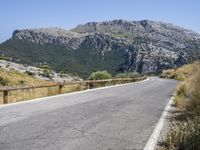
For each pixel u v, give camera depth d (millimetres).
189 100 15133
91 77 42031
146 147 8477
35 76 45656
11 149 7688
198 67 20641
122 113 14070
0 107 15008
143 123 11938
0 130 9719
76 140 8812
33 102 17359
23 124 10711
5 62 47500
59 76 51062
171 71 90562
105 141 8875
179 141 8188
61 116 12562
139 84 42031
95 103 17406
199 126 8523
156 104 18328
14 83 31531
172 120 12742
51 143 8375
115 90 28547
